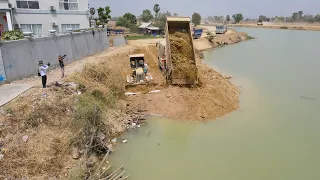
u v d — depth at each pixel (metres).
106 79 18.22
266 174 11.80
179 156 12.92
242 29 108.00
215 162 12.57
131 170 11.70
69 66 20.86
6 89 14.05
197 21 95.62
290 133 15.54
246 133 15.34
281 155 13.29
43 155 10.55
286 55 41.62
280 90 23.48
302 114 18.30
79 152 11.59
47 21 29.42
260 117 17.56
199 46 47.12
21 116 11.59
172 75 18.94
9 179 9.20
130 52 29.73
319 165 12.58
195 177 11.44
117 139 14.14
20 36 18.22
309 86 24.88
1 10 24.95
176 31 20.78
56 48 20.08
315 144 14.42
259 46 53.03
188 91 18.67
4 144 10.16
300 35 78.62
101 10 54.81
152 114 17.03
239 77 27.53
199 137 14.73
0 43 14.55
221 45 53.19
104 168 11.47
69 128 12.28
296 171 12.08
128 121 15.89
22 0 27.41
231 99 19.73
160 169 11.90
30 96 13.27
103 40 30.48
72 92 14.97
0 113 11.31
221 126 16.05
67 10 30.55
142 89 19.39
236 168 12.15
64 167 10.66
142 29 62.69
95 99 15.44
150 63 26.41
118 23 74.56
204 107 17.42
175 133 15.07
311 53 43.78
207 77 22.94
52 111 12.68
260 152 13.52
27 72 16.88
